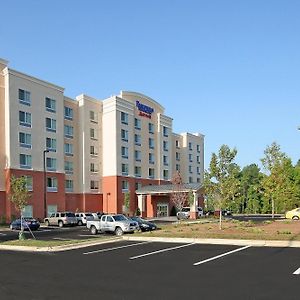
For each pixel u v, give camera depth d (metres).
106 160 65.25
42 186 54.00
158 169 74.31
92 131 64.25
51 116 56.59
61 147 57.91
